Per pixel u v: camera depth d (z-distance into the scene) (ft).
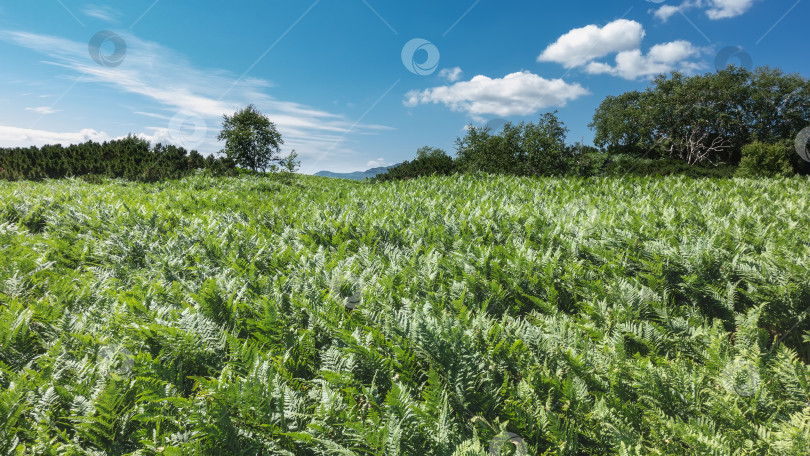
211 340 9.03
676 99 177.06
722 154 177.78
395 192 40.75
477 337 9.16
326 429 6.53
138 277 14.12
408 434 6.37
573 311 12.75
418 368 8.62
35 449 6.44
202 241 18.95
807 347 10.48
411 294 12.41
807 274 10.84
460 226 20.22
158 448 6.53
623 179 41.22
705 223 18.75
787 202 24.12
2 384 8.18
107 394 6.77
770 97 157.79
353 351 8.34
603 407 7.28
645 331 9.95
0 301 12.70
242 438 6.39
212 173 69.87
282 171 67.15
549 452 6.69
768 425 7.02
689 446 6.54
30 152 77.10
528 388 7.55
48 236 22.16
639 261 14.24
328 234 20.70
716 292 11.76
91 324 10.16
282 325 9.43
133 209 26.58
